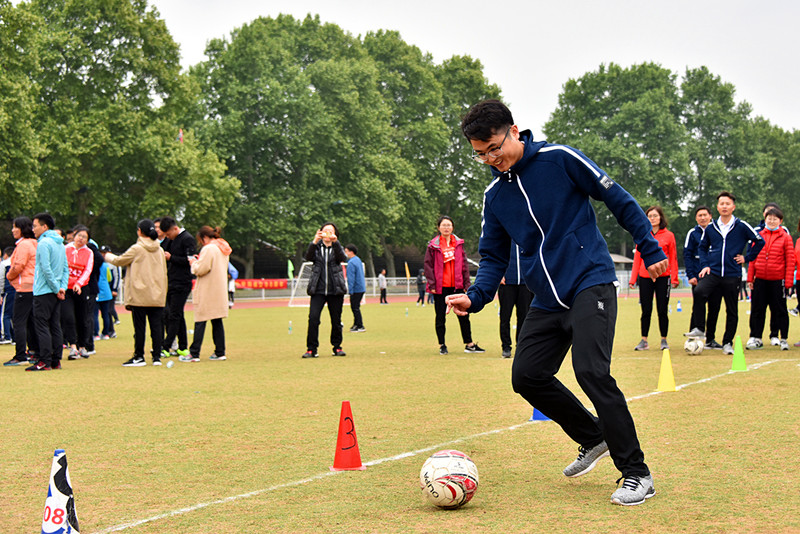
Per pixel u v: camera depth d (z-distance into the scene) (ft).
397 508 13.07
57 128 125.80
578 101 231.09
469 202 203.41
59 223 142.92
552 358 14.24
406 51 198.18
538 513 12.55
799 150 271.28
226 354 43.01
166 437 19.58
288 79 159.53
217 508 13.25
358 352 43.16
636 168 216.33
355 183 166.30
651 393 25.26
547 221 13.83
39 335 35.06
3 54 112.68
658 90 220.84
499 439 18.76
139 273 36.58
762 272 39.86
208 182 139.33
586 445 14.65
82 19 130.82
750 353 38.14
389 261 202.39
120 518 12.78
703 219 38.91
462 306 14.84
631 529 11.55
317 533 11.77
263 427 20.80
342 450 15.98
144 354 40.04
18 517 13.00
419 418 21.76
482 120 13.55
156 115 138.21
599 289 13.52
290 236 155.94
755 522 11.79
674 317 77.56
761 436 18.12
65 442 19.10
